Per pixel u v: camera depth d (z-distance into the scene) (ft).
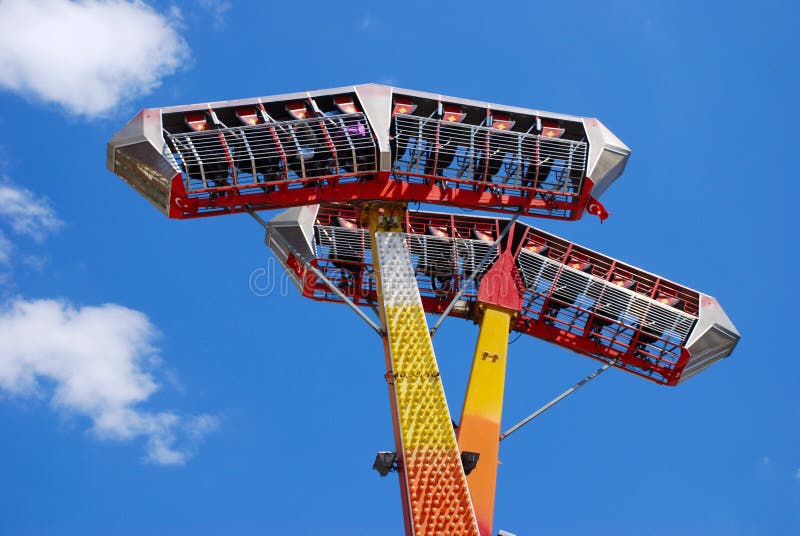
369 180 246.27
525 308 283.79
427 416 233.96
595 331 287.69
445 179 247.09
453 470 230.07
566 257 288.71
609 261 293.43
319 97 247.91
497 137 250.57
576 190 253.24
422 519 225.97
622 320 285.23
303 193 242.37
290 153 239.30
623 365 287.28
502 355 269.64
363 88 249.55
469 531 226.38
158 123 238.48
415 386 235.81
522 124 257.96
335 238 276.41
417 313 242.58
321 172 242.58
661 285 293.84
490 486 255.09
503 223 289.12
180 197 237.25
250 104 244.42
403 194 246.68
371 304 275.80
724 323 288.92
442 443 232.12
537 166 249.75
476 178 249.55
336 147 241.35
